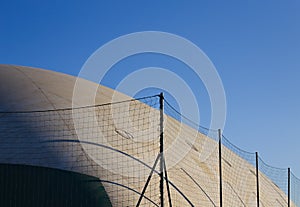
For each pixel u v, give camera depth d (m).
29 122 20.50
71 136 20.34
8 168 18.97
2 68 24.55
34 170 18.98
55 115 21.03
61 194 18.80
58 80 24.30
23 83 22.86
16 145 19.59
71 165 19.30
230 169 28.34
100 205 18.70
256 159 25.73
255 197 29.12
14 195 18.78
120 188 19.20
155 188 19.91
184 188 21.81
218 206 23.67
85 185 18.97
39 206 18.67
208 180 24.55
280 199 32.97
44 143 19.81
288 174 29.08
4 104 21.20
